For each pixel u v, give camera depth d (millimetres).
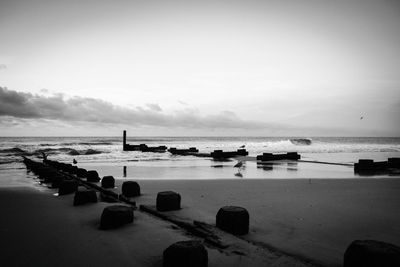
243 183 11570
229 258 3895
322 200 8312
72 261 3973
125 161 26328
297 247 4617
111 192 8898
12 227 5508
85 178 12914
